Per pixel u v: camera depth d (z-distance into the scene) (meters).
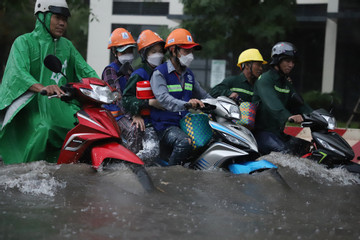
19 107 4.97
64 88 4.34
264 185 4.14
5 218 2.96
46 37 5.33
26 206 3.25
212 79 19.11
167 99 4.64
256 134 5.54
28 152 5.03
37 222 2.90
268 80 5.51
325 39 22.98
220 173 4.40
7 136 5.16
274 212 3.50
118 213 3.18
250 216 3.33
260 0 15.30
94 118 4.32
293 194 4.05
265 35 14.48
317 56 24.47
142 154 4.69
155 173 4.25
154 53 5.07
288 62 5.52
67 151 4.36
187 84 4.98
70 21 24.34
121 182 3.83
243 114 5.32
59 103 5.32
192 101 4.51
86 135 4.29
